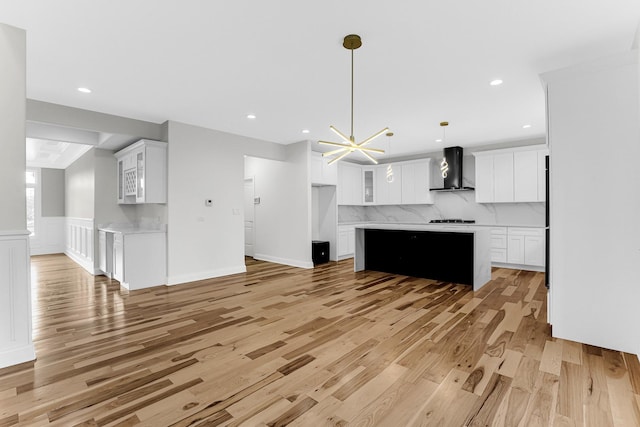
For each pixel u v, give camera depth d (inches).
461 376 81.0
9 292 87.7
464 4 79.9
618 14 83.6
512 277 198.1
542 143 225.9
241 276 203.2
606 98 95.0
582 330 100.0
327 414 66.5
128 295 158.6
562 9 81.7
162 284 180.2
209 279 194.4
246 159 285.0
